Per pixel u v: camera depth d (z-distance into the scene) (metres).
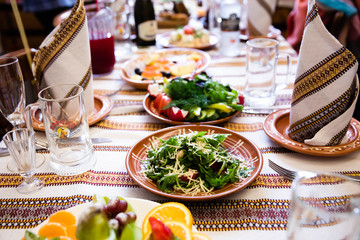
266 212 0.74
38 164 0.95
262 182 0.84
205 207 0.76
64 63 1.07
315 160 0.92
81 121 0.91
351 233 0.48
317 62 0.87
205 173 0.79
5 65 0.96
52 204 0.80
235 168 0.80
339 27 1.92
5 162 0.97
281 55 1.29
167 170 0.80
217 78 1.50
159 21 2.33
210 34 2.12
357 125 1.01
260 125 1.12
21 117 1.06
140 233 0.61
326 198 0.57
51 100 0.85
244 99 1.28
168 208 0.66
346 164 0.90
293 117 0.96
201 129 1.01
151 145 0.89
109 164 0.94
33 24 4.25
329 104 0.88
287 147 0.93
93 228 0.50
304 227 0.50
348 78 0.85
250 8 1.93
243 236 0.68
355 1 2.13
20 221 0.75
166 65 1.60
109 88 1.47
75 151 0.93
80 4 1.06
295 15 2.30
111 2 1.90
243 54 1.81
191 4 2.74
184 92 1.18
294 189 0.51
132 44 2.08
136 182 0.79
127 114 1.24
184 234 0.59
